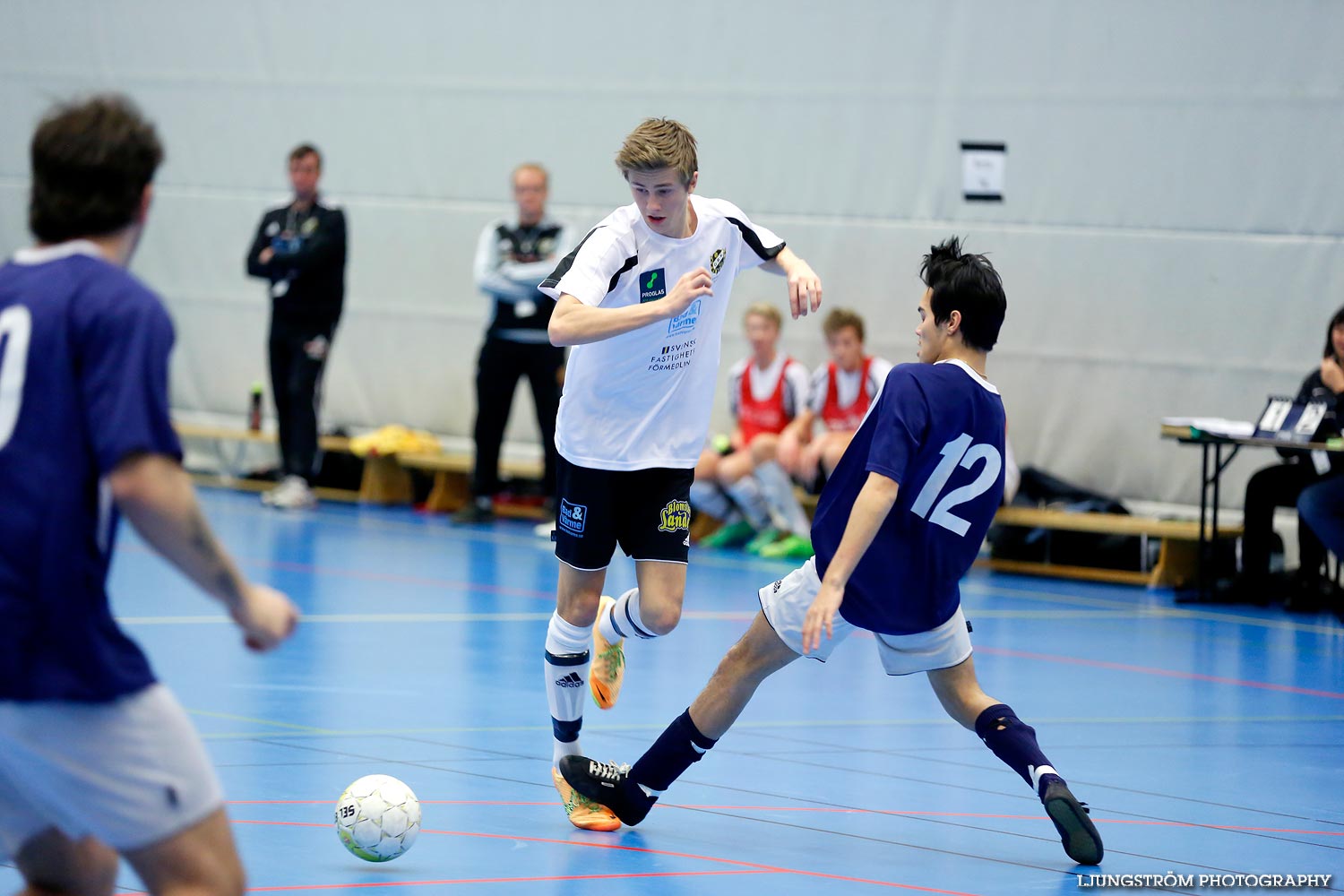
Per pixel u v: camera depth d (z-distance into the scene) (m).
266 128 23.30
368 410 22.91
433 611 13.45
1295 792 8.21
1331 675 11.88
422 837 6.84
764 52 19.75
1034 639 13.27
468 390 22.14
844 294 19.45
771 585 6.94
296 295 20.02
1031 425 18.48
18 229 25.52
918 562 6.75
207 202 23.88
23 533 3.76
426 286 22.31
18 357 3.80
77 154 3.95
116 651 3.87
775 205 19.81
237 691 9.99
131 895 5.94
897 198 19.06
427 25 21.98
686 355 7.21
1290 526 16.70
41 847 4.32
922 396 6.53
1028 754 6.79
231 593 3.89
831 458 17.44
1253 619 14.65
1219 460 15.44
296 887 6.02
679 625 13.20
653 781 6.99
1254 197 17.14
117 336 3.77
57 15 24.78
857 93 19.20
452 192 22.03
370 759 8.27
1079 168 18.02
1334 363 14.52
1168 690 11.14
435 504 21.06
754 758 8.72
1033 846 7.01
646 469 7.26
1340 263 16.73
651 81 20.52
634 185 6.79
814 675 11.55
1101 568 17.36
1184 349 17.59
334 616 13.05
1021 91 18.27
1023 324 18.44
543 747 8.70
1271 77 16.95
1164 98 17.52
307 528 18.72
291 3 22.94
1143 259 17.75
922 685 11.16
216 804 4.05
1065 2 17.95
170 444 3.75
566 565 7.36
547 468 19.75
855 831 7.21
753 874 6.44
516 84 21.45
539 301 19.08
